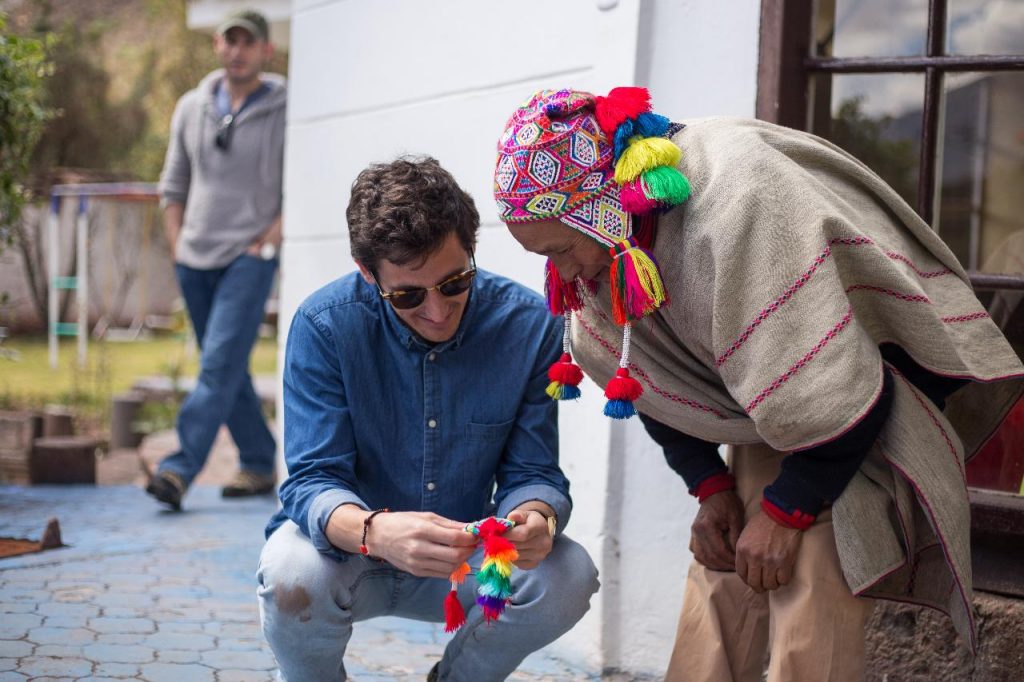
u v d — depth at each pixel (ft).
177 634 10.95
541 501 7.76
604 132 7.02
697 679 7.92
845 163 7.32
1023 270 10.02
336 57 15.26
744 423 7.61
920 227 7.47
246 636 11.01
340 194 15.23
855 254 6.89
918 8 9.96
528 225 7.10
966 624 7.27
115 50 64.34
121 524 15.87
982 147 10.00
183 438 16.78
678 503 10.43
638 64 10.42
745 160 6.91
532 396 8.15
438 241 7.10
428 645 11.17
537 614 7.78
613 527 10.71
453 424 8.02
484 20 12.48
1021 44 9.77
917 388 7.34
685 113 10.36
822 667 7.09
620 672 10.74
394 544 7.04
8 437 19.02
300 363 7.90
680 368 7.66
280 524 8.18
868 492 7.19
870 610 7.52
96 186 43.29
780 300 6.71
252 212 17.48
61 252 56.08
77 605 11.72
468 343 8.00
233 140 17.47
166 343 51.44
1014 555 9.38
